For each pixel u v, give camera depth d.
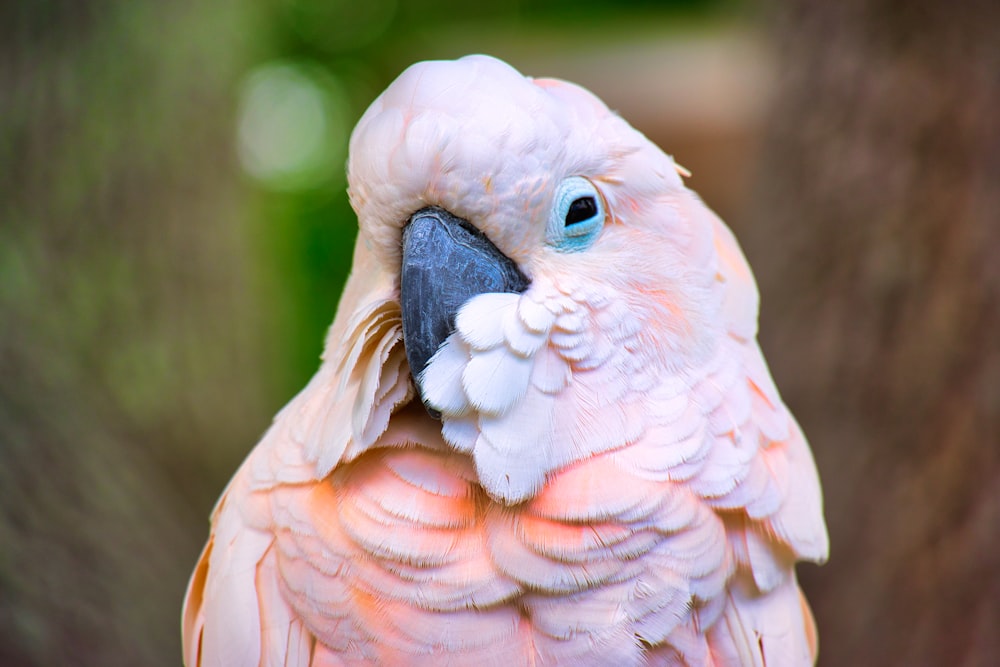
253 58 11.01
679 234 3.51
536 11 17.39
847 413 8.19
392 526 3.34
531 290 3.28
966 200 7.81
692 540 3.38
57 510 7.68
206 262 9.46
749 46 11.06
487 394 3.21
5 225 8.31
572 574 3.30
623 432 3.32
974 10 7.84
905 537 7.68
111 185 8.81
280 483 3.60
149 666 7.61
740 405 3.53
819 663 7.91
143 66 9.09
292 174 13.48
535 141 3.16
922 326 7.89
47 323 8.25
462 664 3.34
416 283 3.20
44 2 8.51
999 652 7.21
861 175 8.34
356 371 3.46
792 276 8.78
